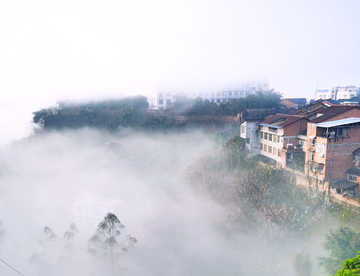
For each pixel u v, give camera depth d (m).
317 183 37.59
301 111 60.56
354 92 122.56
